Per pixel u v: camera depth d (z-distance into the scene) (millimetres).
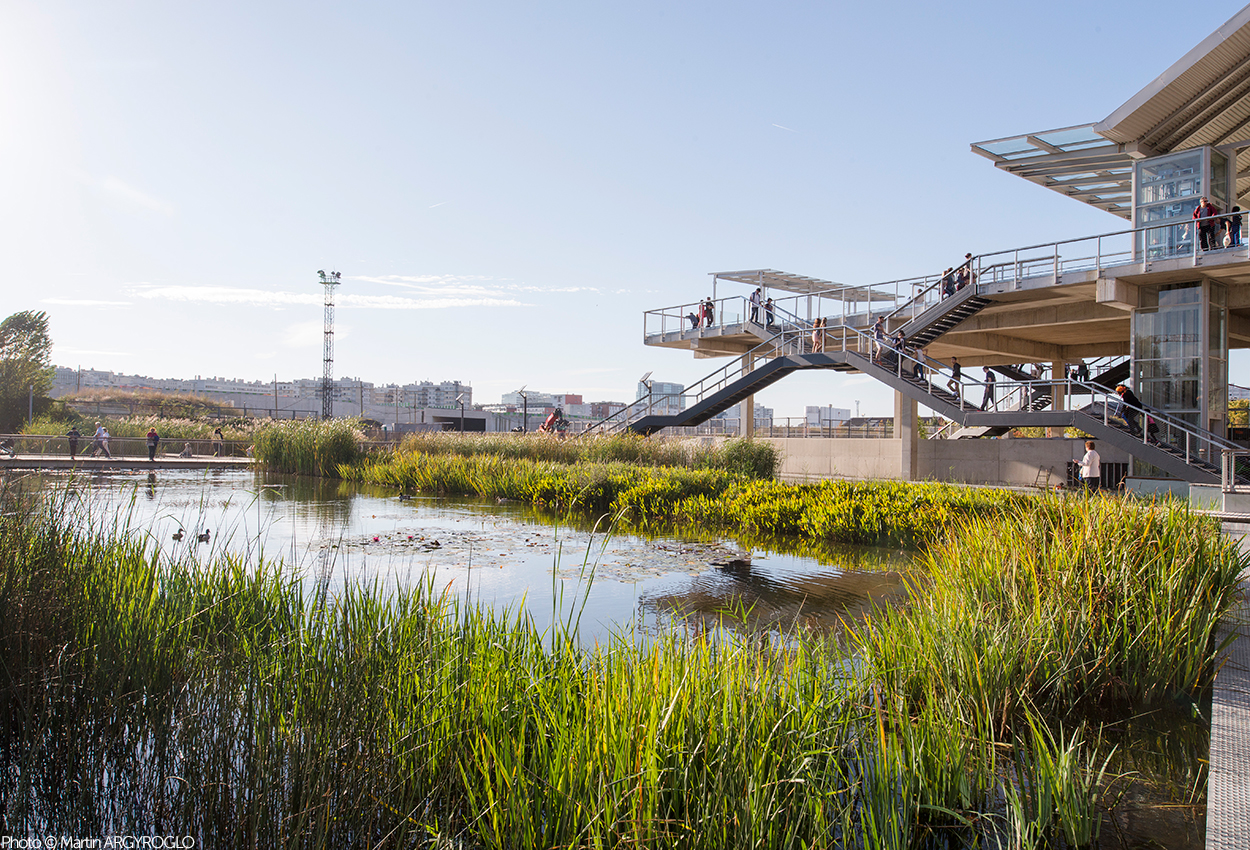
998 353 26594
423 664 3594
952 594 5207
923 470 22969
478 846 2627
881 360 21078
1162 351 17953
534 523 12703
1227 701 3916
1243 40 14352
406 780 2818
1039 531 5711
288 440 25156
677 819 2545
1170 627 4578
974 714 3846
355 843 2682
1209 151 16516
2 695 3207
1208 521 6117
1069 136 17422
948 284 21391
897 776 3051
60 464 22312
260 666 3562
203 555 7711
